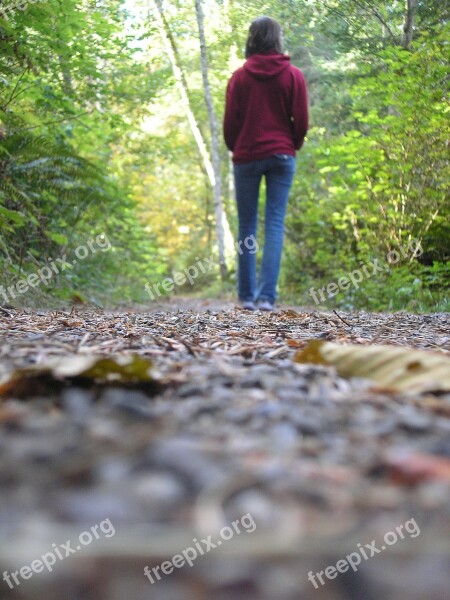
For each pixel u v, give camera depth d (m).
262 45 6.64
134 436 1.01
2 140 6.87
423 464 0.87
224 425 1.17
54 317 4.37
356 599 0.54
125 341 2.63
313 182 11.84
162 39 14.34
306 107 6.59
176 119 19.80
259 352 2.46
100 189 8.27
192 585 0.55
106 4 9.28
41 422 1.11
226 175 20.38
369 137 9.04
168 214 23.34
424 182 8.91
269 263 6.62
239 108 6.66
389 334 3.80
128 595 0.53
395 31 10.47
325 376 1.79
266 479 0.80
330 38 10.72
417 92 8.24
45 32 6.58
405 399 1.54
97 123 9.05
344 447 1.04
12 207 6.87
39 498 0.73
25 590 0.54
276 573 0.57
